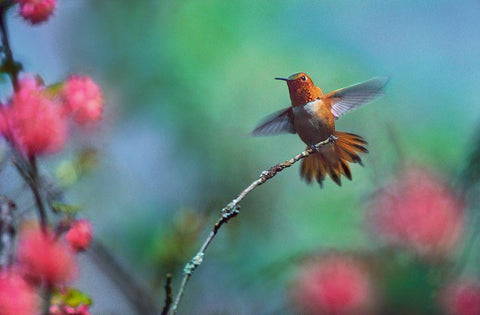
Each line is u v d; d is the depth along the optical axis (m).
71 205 3.40
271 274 3.57
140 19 3.88
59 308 3.38
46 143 3.40
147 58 3.88
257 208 3.82
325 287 3.50
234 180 3.85
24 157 3.40
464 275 3.47
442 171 3.53
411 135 3.79
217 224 3.32
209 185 3.85
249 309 3.66
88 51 3.88
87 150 3.43
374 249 3.51
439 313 3.44
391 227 3.50
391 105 3.86
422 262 3.47
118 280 3.58
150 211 3.81
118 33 3.88
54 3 3.43
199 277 3.72
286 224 3.79
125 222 3.79
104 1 3.89
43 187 3.40
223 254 3.73
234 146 3.85
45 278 3.38
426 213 3.49
